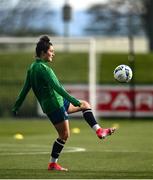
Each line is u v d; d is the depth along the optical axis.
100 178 34.03
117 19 174.75
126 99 96.31
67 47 126.19
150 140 60.97
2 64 117.50
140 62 121.44
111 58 123.94
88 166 40.34
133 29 169.25
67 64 120.69
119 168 39.22
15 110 38.38
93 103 92.88
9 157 45.59
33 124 87.81
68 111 38.06
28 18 165.50
